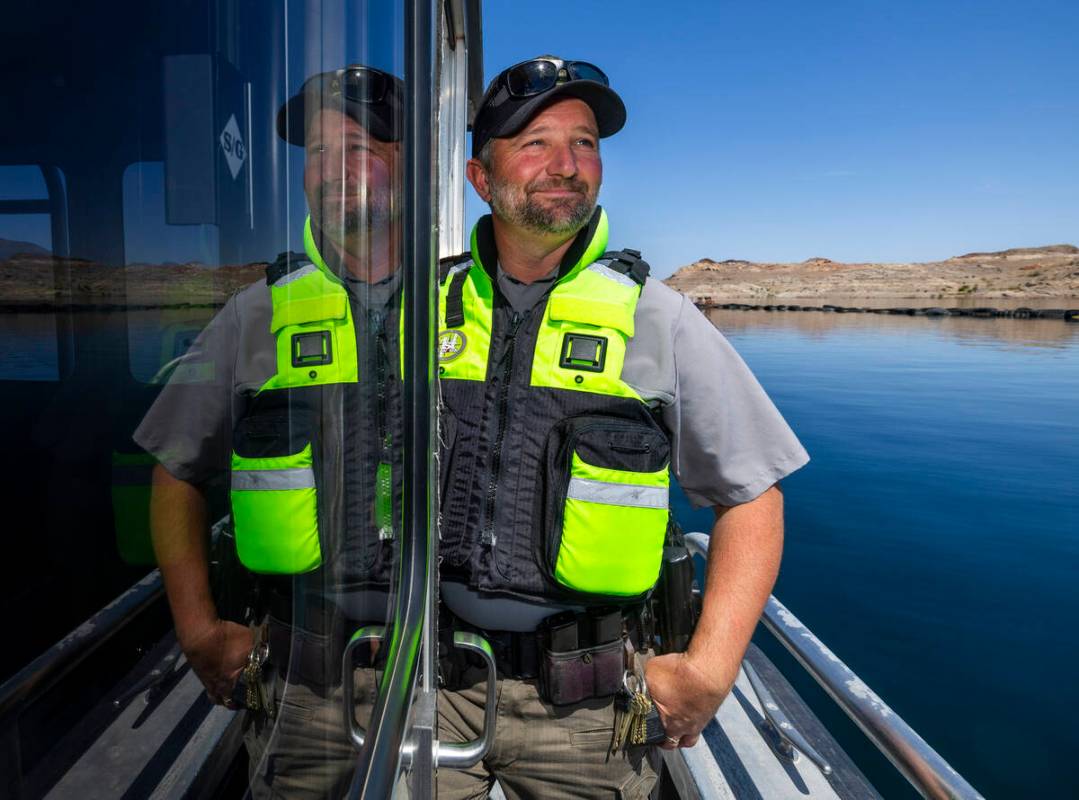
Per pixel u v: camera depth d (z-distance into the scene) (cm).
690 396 134
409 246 77
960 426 2102
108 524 52
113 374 53
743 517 137
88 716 47
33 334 54
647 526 126
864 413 2338
